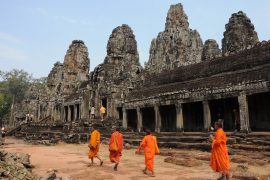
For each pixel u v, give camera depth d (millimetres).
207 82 25250
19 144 29172
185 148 20062
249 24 35375
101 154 18656
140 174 10750
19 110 77438
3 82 79750
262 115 23266
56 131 37781
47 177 8625
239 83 21266
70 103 47188
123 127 33844
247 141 18141
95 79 45312
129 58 47000
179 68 33031
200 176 10125
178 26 56281
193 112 29422
